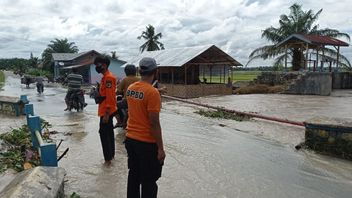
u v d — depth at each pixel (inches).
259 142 346.9
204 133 390.9
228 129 416.5
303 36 1097.4
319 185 227.1
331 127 293.9
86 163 267.0
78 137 361.1
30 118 288.2
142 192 170.6
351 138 283.6
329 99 784.3
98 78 1803.6
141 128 165.3
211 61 1055.6
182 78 1135.6
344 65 1338.6
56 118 497.4
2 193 150.2
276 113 546.0
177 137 368.2
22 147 294.7
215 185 224.1
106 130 262.4
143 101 163.0
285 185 225.9
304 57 1173.1
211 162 275.1
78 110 579.2
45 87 1493.6
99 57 258.4
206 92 1007.6
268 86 1048.2
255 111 572.1
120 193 207.2
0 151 287.7
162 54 1181.1
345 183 231.5
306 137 315.9
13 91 1224.2
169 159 282.5
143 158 166.6
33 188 149.4
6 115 515.5
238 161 278.8
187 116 530.9
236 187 221.0
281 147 326.6
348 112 554.9
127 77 359.9
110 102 259.6
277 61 1427.2
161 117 519.2
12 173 237.1
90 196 202.2
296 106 642.8
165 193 209.0
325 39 1140.5
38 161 260.1
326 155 298.2
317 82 925.2
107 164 264.4
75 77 576.4
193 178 236.5
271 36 1446.9
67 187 215.6
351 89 1113.4
